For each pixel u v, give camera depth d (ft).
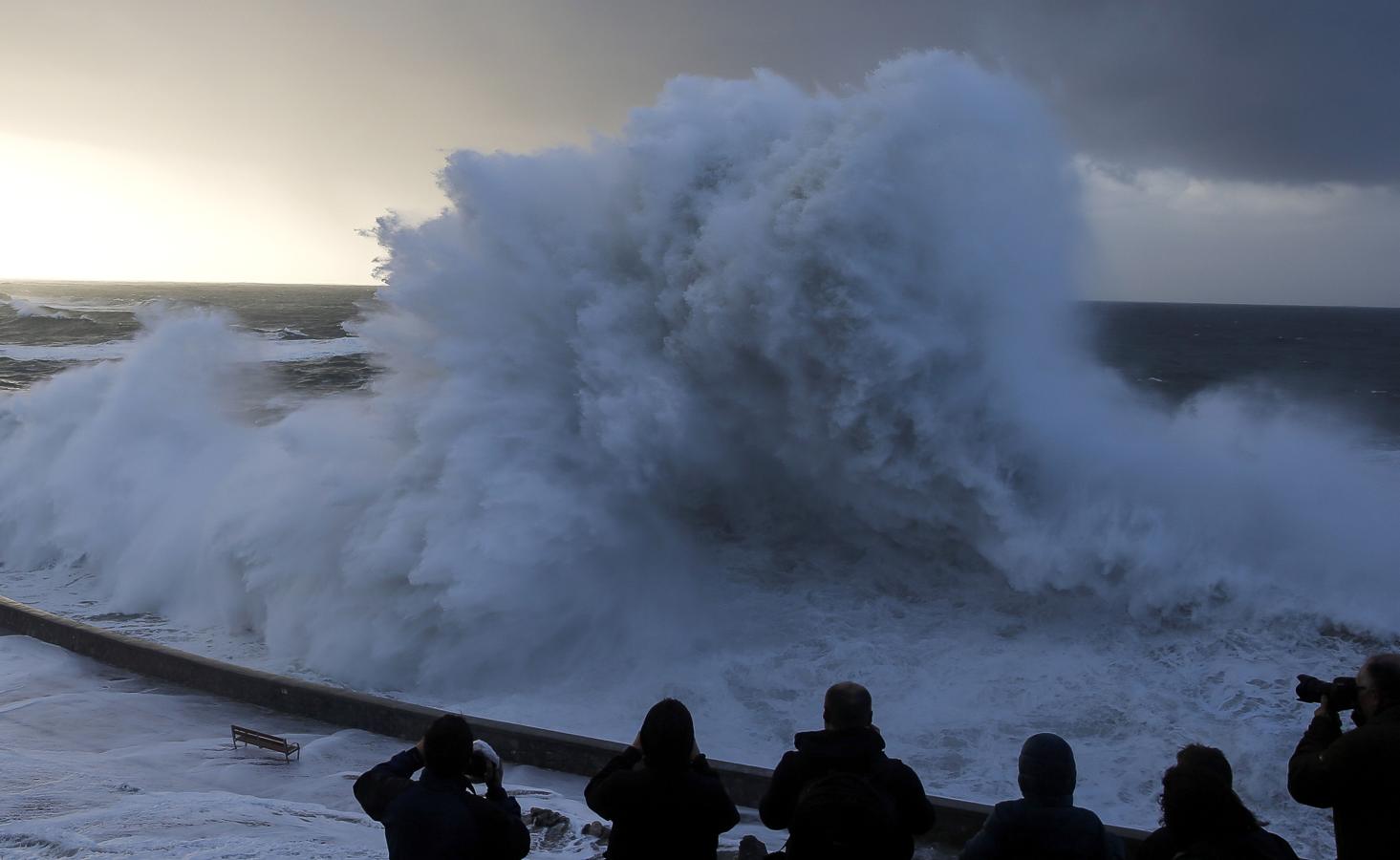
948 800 21.31
